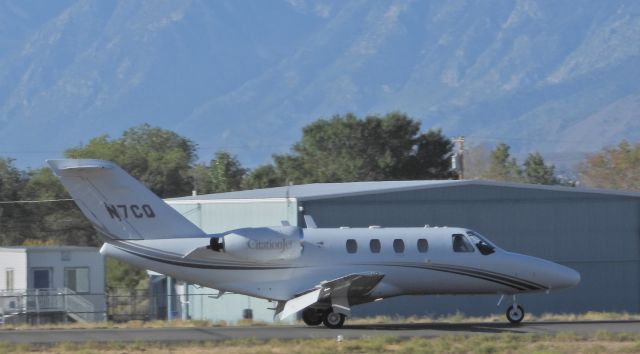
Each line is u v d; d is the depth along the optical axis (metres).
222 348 91.56
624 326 112.25
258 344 94.00
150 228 109.38
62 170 106.81
